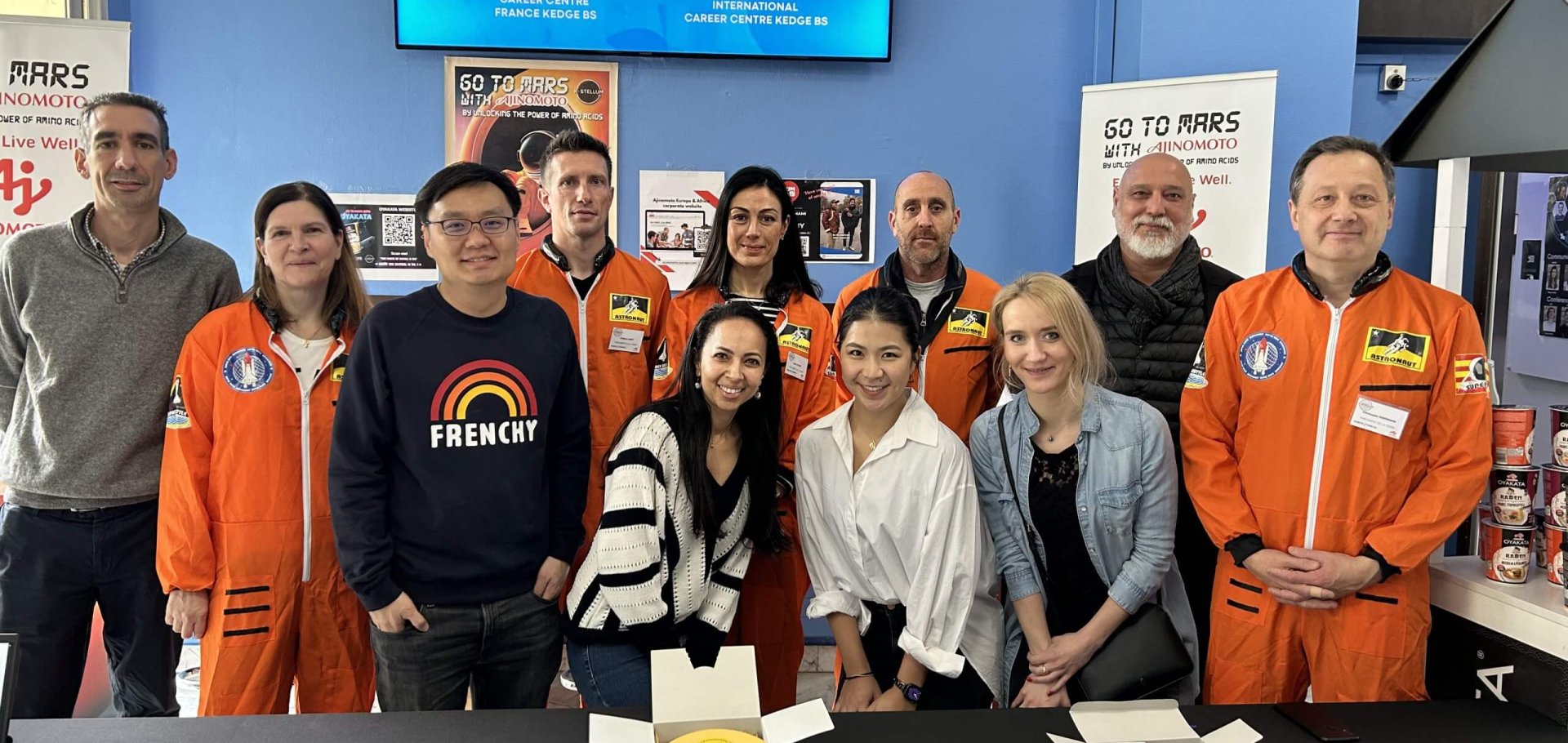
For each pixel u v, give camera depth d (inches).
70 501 85.4
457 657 74.9
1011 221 145.2
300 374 82.9
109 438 85.7
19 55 117.3
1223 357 80.4
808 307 100.4
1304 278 77.2
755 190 96.2
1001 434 80.0
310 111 138.7
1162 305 95.6
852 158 143.6
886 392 73.8
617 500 71.8
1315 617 74.9
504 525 74.1
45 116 118.3
